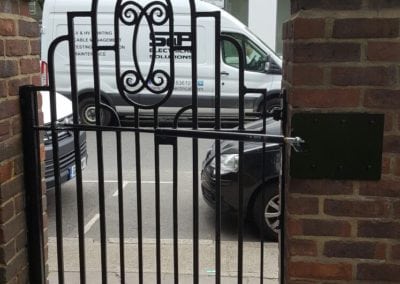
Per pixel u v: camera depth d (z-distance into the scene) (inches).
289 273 93.7
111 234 191.0
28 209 110.7
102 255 108.2
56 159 106.9
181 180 264.7
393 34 85.2
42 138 116.7
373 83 86.7
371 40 85.7
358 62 86.4
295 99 88.4
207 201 183.6
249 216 174.7
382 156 88.7
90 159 316.5
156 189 103.2
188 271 150.6
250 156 170.1
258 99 378.0
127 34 367.6
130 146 352.2
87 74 382.6
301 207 91.2
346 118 87.9
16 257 106.7
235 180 172.6
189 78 364.2
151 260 159.3
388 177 89.1
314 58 87.0
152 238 183.3
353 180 89.7
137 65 100.4
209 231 191.3
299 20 86.4
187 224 199.5
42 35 389.4
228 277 145.9
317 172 89.6
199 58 376.5
